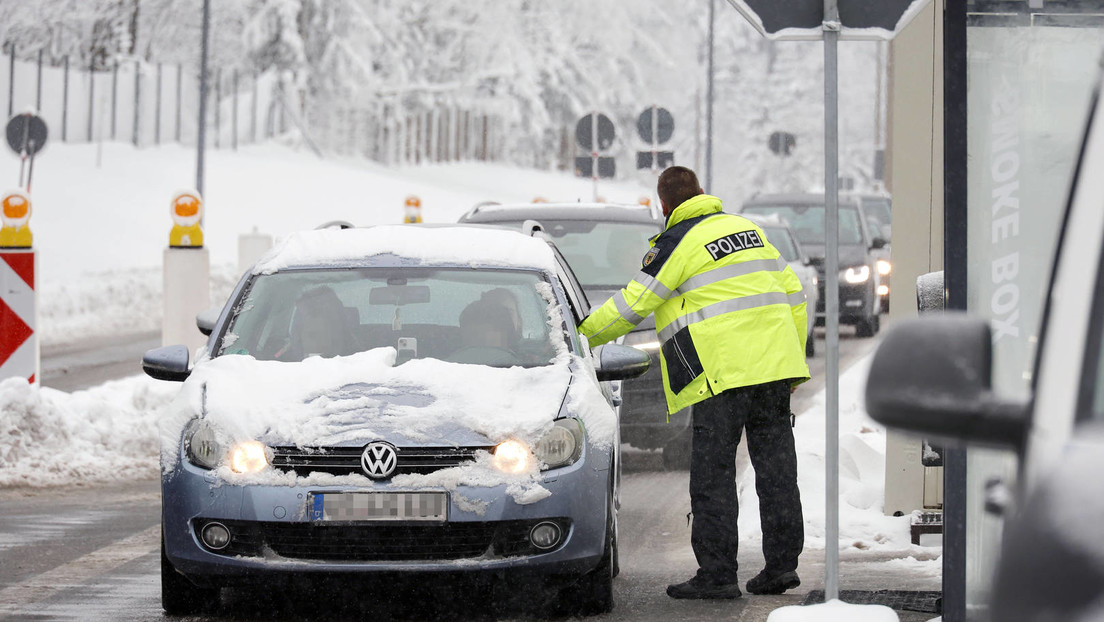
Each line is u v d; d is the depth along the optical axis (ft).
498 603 67.41
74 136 417.08
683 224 71.51
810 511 85.46
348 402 64.54
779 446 70.59
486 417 64.18
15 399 108.58
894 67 81.25
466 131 624.18
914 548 79.87
